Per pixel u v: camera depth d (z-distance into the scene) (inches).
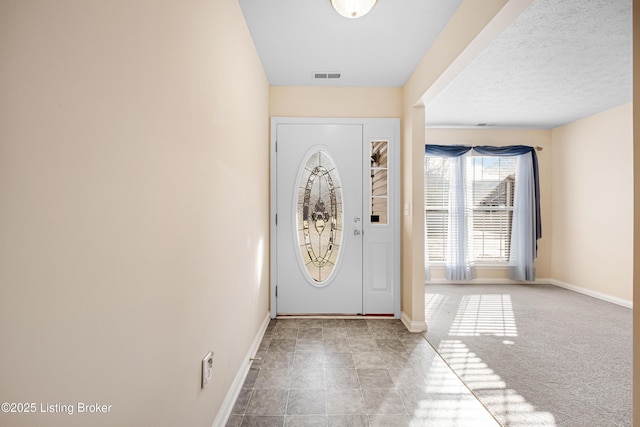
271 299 125.3
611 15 81.4
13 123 20.0
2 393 19.8
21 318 20.8
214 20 56.6
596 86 128.2
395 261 125.7
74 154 24.6
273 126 124.3
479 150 186.7
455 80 122.1
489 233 191.6
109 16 28.3
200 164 50.2
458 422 63.0
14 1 20.0
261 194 106.9
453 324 120.3
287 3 75.6
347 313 127.2
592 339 106.1
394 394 72.6
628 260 147.3
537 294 167.3
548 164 192.1
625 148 149.6
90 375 26.6
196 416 49.3
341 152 126.0
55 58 22.9
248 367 84.1
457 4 76.1
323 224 127.0
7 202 19.8
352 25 85.0
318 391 73.6
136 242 32.8
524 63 108.2
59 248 23.4
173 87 40.8
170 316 40.4
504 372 83.1
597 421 63.7
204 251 52.0
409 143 116.6
